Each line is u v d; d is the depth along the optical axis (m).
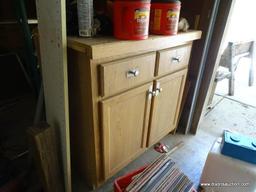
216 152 1.06
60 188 1.05
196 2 1.35
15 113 1.83
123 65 0.87
